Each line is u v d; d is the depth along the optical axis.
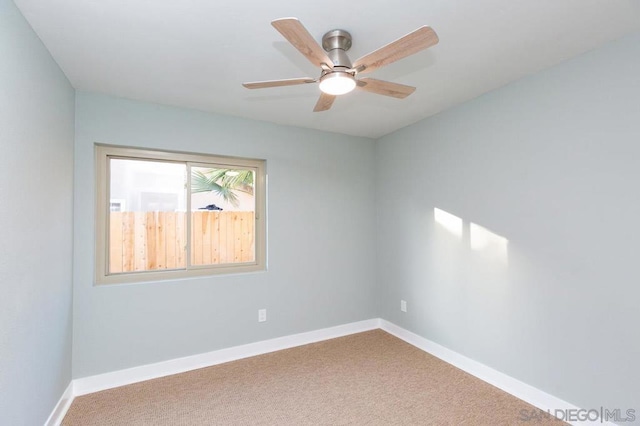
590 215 1.98
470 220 2.76
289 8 1.58
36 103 1.75
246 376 2.71
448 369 2.82
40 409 1.81
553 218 2.17
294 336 3.37
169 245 2.95
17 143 1.53
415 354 3.14
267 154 3.29
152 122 2.77
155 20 1.67
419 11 1.62
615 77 1.88
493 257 2.56
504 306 2.48
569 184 2.09
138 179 2.89
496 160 2.54
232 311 3.05
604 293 1.91
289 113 3.05
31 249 1.68
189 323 2.86
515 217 2.40
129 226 2.80
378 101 2.78
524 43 1.92
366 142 3.90
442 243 3.04
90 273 2.51
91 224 2.53
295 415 2.17
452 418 2.12
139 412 2.21
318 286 3.53
